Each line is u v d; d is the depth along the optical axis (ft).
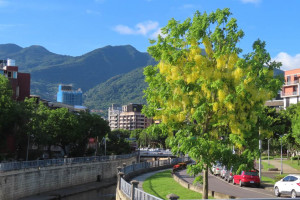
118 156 294.25
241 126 57.21
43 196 172.65
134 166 192.65
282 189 96.63
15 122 188.96
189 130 60.90
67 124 254.06
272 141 274.77
